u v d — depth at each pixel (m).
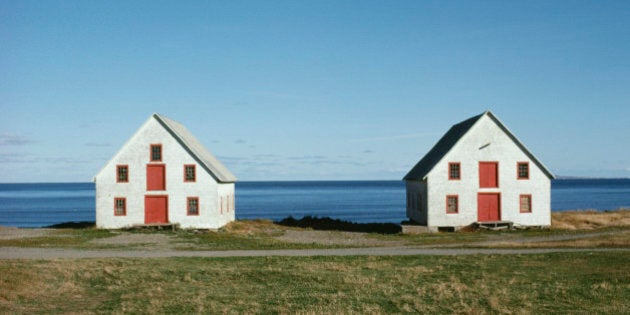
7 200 178.88
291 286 22.64
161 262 27.94
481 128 47.94
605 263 26.91
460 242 38.09
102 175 47.75
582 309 18.55
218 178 47.88
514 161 48.00
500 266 26.69
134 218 47.62
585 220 51.69
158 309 19.00
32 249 33.84
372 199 173.75
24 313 18.50
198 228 47.66
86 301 20.25
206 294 21.25
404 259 29.11
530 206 47.91
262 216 99.62
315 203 148.38
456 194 47.31
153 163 47.91
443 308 19.00
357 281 23.28
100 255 30.92
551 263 27.27
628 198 154.50
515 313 18.14
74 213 111.56
